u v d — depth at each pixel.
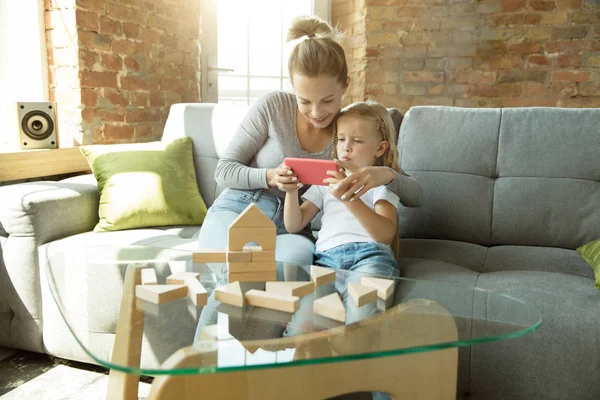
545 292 1.39
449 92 3.67
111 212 1.95
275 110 1.73
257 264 1.15
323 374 1.01
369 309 1.00
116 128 2.70
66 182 2.05
